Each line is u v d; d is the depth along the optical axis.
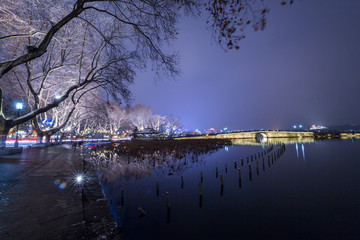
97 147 39.81
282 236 8.95
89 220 5.11
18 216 4.46
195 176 20.97
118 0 9.01
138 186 15.95
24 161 13.06
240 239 8.58
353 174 22.31
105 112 31.28
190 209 11.70
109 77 16.69
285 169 26.05
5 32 14.50
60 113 43.16
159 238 8.21
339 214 11.34
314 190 16.38
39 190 6.43
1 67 8.97
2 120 14.27
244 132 95.25
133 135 75.38
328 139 87.25
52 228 3.97
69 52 22.97
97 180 8.67
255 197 14.51
